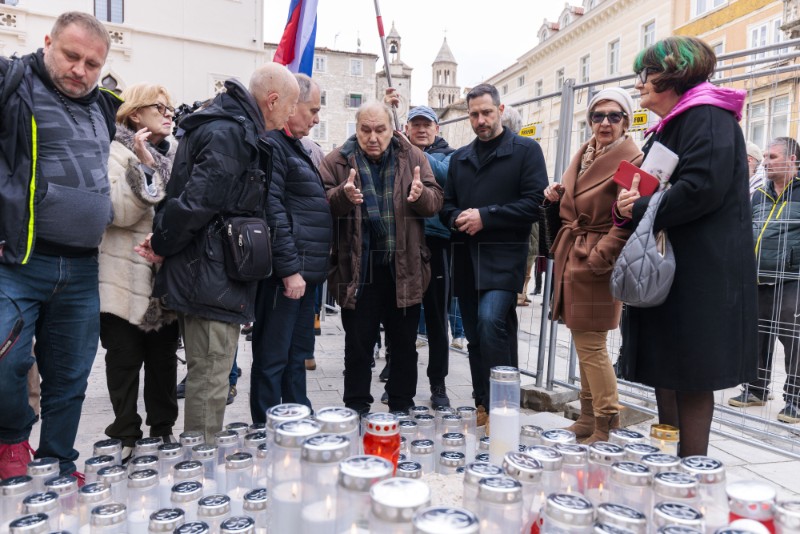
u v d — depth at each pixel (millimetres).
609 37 26531
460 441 2039
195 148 2211
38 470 1801
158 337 2750
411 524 955
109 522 1471
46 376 2301
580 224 2748
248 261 2215
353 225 3037
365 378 3215
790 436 3383
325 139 41344
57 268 2170
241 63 19922
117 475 1772
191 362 2316
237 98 2307
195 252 2223
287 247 2588
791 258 3670
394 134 3209
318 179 2877
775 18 18141
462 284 3400
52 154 2107
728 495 1290
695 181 1968
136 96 2828
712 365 2008
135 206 2488
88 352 2350
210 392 2291
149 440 2166
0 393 2039
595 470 1607
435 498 1639
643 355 2213
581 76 29172
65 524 1574
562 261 2824
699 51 2092
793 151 3488
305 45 5105
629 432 1911
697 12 21578
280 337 2764
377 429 1696
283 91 2459
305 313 3047
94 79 2186
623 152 2666
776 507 1162
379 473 1079
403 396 3275
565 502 1180
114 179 2477
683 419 2166
